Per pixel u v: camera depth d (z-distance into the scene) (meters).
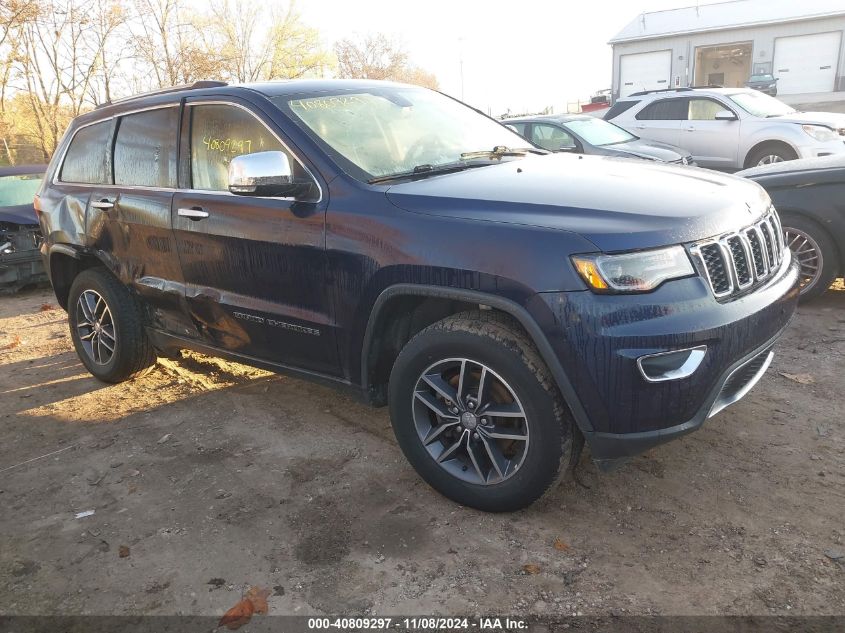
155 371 4.94
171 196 3.83
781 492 2.93
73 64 20.61
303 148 3.26
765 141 10.30
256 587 2.58
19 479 3.54
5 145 21.86
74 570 2.77
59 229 4.67
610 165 3.38
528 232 2.54
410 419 3.00
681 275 2.49
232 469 3.47
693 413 2.54
